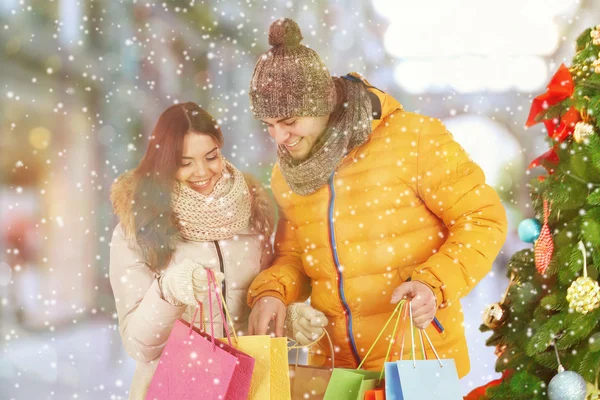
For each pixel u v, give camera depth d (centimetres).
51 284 1020
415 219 277
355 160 279
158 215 274
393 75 1045
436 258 255
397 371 222
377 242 275
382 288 275
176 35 1107
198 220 279
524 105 985
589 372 217
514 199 862
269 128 275
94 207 1103
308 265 287
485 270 257
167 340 241
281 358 231
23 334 901
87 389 627
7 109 1040
